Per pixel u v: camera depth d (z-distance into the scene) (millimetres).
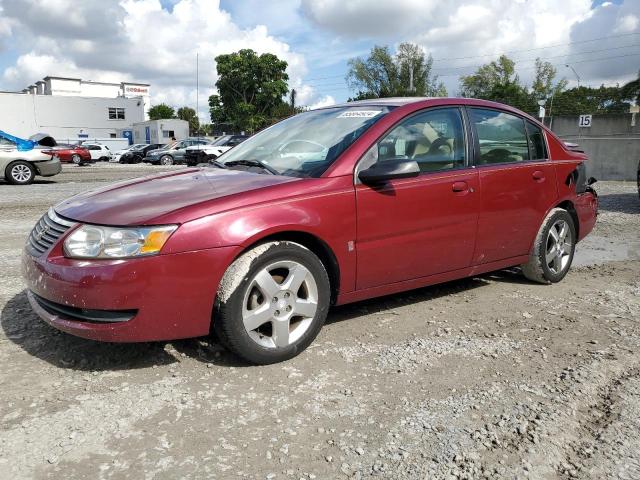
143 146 39000
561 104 75125
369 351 3510
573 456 2459
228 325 3096
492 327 3967
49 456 2369
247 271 3096
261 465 2346
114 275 2875
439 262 4078
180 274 2963
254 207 3180
